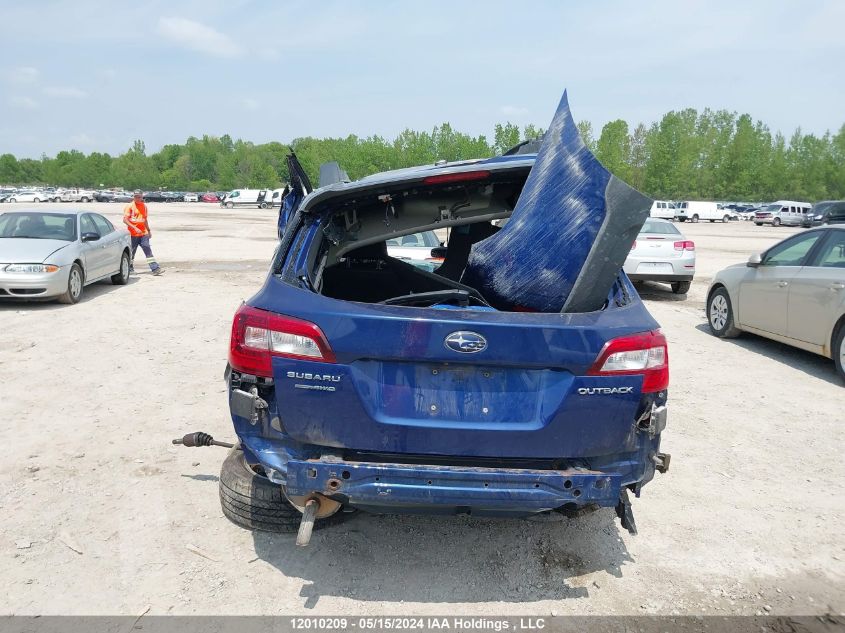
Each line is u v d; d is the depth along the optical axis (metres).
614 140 98.06
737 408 6.06
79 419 5.29
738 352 8.29
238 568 3.30
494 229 4.59
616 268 2.93
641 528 3.85
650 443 2.98
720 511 4.08
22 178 180.38
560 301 3.03
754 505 4.17
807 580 3.37
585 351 2.77
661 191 98.69
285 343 2.75
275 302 2.84
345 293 4.46
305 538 2.75
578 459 2.90
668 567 3.45
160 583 3.16
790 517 4.03
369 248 4.38
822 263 7.38
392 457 2.82
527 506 2.70
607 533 3.78
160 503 3.95
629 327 2.87
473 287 3.44
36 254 10.09
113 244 12.29
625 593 3.21
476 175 3.31
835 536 3.81
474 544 3.60
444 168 3.41
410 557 3.45
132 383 6.26
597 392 2.80
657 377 2.89
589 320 2.84
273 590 3.13
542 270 3.08
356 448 2.80
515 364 2.75
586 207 2.93
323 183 4.71
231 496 3.53
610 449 2.89
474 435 2.77
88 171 164.50
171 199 91.31
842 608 3.14
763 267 8.30
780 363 7.75
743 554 3.60
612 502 2.74
